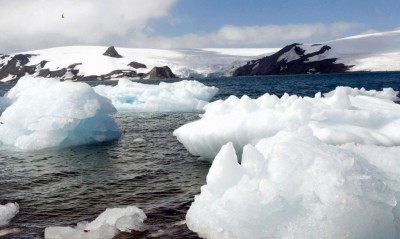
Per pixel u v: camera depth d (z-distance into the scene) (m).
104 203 7.33
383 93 29.75
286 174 4.66
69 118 13.41
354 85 57.69
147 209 6.82
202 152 10.05
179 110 25.77
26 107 14.43
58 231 5.74
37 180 9.14
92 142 14.24
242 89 55.22
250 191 4.68
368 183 4.24
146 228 5.84
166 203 7.14
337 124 8.99
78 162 11.01
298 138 5.62
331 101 10.29
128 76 147.00
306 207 4.32
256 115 9.33
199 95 30.44
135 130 17.14
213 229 4.87
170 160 10.91
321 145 5.25
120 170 9.94
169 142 13.82
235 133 9.17
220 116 10.14
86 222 6.27
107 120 15.12
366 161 4.97
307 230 4.24
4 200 7.64
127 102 30.05
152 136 15.34
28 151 12.74
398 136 8.50
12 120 14.30
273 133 8.91
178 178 8.95
